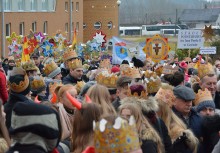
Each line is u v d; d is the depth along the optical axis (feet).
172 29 290.56
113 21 251.39
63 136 27.50
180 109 30.45
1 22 153.07
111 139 16.48
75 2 229.86
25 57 74.49
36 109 17.25
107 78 35.91
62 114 28.99
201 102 32.45
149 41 67.92
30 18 184.65
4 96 40.93
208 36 76.13
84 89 35.55
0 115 22.76
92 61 99.86
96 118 23.04
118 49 90.94
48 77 50.83
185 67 68.85
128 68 39.52
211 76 39.04
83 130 23.02
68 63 47.42
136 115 24.48
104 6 250.16
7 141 22.41
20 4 177.06
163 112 28.37
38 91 37.55
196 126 30.19
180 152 27.99
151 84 32.91
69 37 220.84
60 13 211.82
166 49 67.82
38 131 17.20
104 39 118.32
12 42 99.40
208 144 29.73
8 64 80.48
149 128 24.32
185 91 30.14
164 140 26.61
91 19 251.80
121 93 32.27
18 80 30.14
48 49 99.45
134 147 16.58
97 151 16.75
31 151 17.12
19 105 17.37
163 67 54.54
